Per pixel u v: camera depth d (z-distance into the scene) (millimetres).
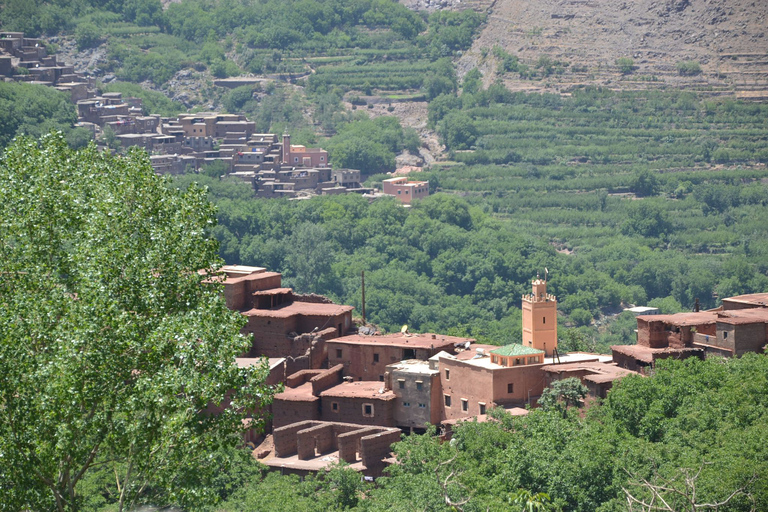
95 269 155125
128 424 146375
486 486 198125
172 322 149250
